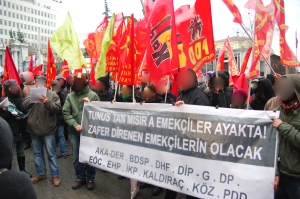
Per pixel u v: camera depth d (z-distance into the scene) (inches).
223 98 181.2
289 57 191.6
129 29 158.2
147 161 124.3
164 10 127.2
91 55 268.5
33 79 257.8
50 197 151.9
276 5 175.8
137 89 243.8
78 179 165.6
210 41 135.9
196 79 124.3
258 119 98.2
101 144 143.3
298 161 90.9
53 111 162.9
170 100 188.7
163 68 127.1
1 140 48.6
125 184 172.4
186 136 112.8
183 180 111.2
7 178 47.1
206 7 135.7
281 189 100.6
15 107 177.3
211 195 103.2
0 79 323.0
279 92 93.5
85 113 151.9
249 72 147.7
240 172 98.7
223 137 103.8
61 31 218.2
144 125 127.0
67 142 283.3
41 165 174.6
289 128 88.0
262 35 154.1
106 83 213.8
